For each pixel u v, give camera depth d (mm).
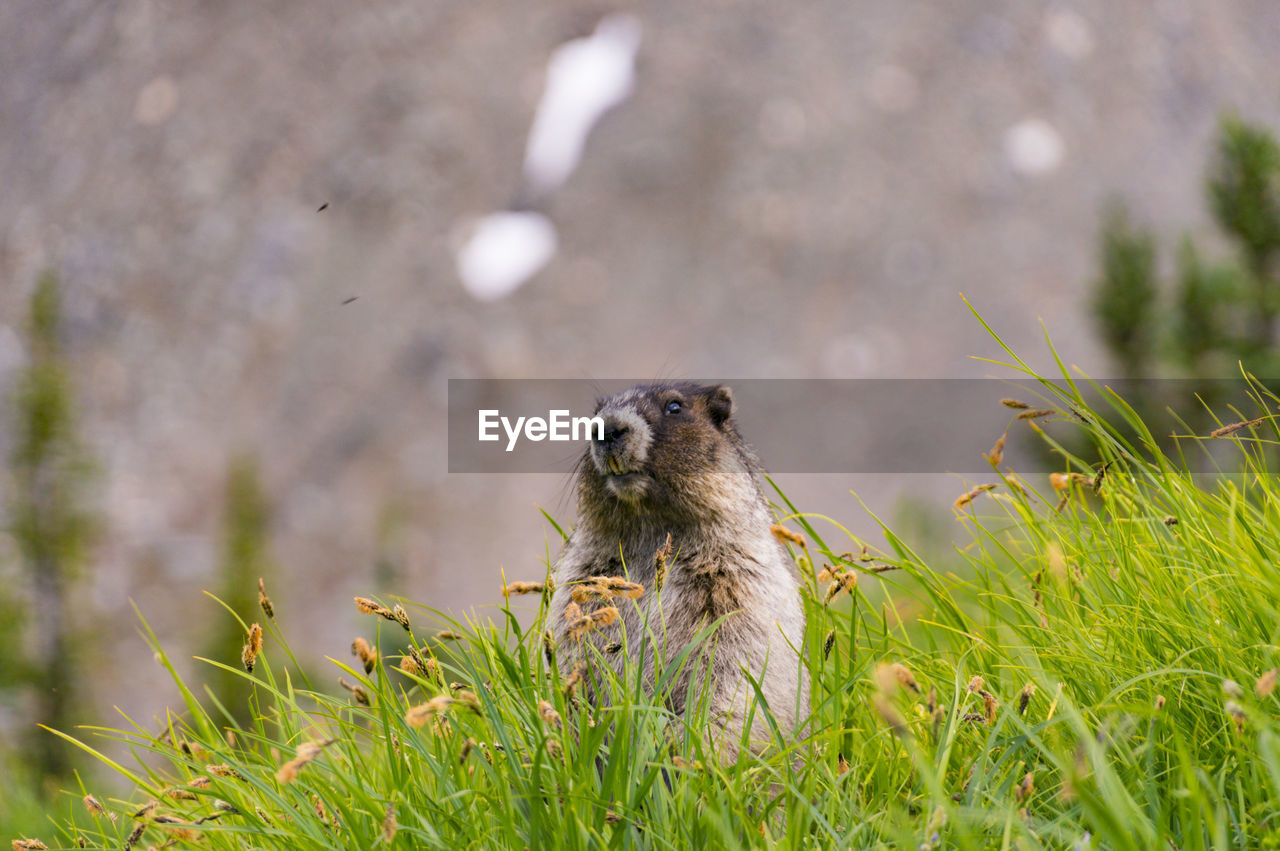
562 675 6176
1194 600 5492
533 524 72625
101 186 98938
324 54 105688
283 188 97438
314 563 71688
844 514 68812
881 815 4656
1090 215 89000
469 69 105000
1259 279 15625
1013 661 5859
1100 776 4043
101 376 86062
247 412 83500
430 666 5598
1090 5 101688
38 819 7832
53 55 110625
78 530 18734
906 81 98750
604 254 93312
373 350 87312
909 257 88125
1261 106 96500
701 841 4617
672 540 7062
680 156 97562
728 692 6055
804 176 94312
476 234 94875
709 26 104812
